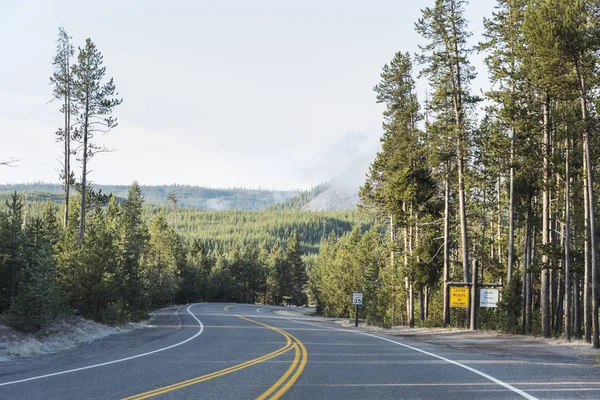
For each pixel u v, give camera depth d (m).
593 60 23.61
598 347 20.11
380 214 46.38
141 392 9.20
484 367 13.44
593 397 9.04
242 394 9.05
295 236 140.00
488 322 36.12
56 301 22.39
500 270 43.91
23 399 8.48
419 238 40.81
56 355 17.16
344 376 11.53
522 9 31.19
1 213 25.89
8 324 20.42
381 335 28.81
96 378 11.02
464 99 32.72
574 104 27.62
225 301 128.62
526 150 29.03
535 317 36.28
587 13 23.20
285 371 12.33
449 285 34.03
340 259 87.12
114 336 25.33
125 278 39.62
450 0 32.56
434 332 30.80
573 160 29.62
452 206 39.69
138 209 72.81
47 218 49.62
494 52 31.92
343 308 80.56
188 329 31.05
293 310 100.12
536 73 25.19
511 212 33.38
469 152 32.50
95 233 32.09
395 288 45.12
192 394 9.02
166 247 83.62
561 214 33.28
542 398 8.88
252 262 141.62
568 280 25.03
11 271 24.33
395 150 41.88
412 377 11.45
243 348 18.89
